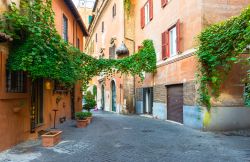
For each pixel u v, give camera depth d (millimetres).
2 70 8289
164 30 17734
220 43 11742
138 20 23906
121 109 25281
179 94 15930
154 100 20094
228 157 7785
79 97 21438
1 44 8289
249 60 9352
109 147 9117
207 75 12773
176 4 15750
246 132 12414
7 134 8609
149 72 20266
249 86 9273
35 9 9766
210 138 10875
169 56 17156
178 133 12164
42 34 9398
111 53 28250
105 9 31766
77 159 7578
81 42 22891
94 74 20094
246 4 13352
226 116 12844
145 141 10203
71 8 17469
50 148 8898
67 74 10844
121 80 25312
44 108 12586
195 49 13367
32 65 9031
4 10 8789
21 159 7512
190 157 7801
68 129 13484
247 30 8820
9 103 8773
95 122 16797
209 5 13008
